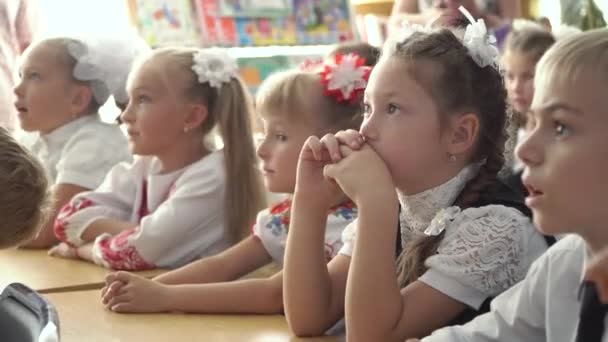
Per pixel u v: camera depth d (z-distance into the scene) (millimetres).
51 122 2441
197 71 2059
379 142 1342
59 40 2463
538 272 1134
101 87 2469
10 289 1234
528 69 2273
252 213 2041
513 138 1509
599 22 3260
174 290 1582
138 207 2174
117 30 2801
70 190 2336
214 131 2100
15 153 1345
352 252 1396
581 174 988
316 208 1448
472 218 1332
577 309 1078
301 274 1434
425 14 2701
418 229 1403
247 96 2104
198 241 2012
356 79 1678
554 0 3490
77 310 1589
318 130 1671
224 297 1569
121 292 1581
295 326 1429
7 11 3018
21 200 1337
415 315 1296
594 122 980
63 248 2125
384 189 1314
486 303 1313
